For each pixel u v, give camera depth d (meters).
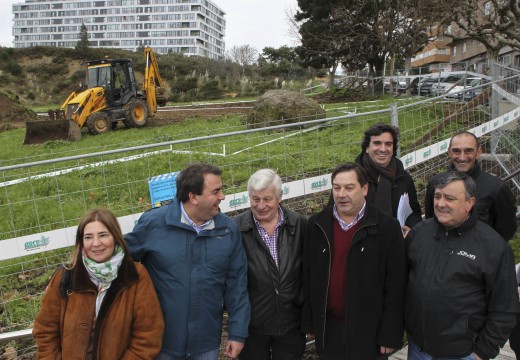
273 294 3.13
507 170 7.05
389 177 3.68
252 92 41.34
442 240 2.81
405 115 8.66
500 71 11.34
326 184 5.22
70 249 5.62
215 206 2.86
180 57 64.94
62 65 60.75
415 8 20.91
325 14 26.08
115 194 7.34
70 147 13.12
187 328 2.87
